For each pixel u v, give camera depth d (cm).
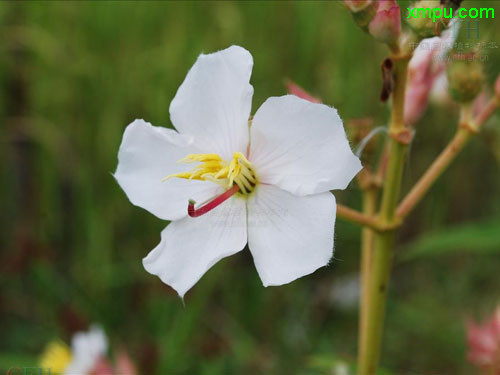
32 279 31
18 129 33
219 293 31
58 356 22
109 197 32
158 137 13
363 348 15
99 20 34
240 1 34
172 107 13
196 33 33
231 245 12
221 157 13
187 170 13
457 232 18
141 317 30
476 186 34
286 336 30
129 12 34
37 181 33
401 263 33
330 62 33
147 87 32
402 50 13
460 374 29
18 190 33
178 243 12
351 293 32
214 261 12
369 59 33
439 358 29
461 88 14
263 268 12
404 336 30
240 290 31
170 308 29
